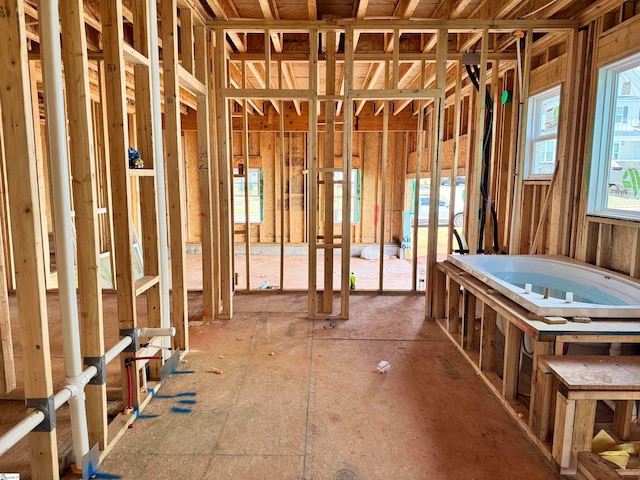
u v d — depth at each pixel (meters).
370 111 8.23
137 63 2.47
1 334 2.48
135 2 2.48
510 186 4.50
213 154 3.96
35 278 1.60
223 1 3.58
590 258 3.54
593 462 1.83
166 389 2.70
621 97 3.31
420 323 3.96
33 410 1.66
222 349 3.32
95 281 1.97
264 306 4.46
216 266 4.06
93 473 1.93
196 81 3.39
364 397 2.61
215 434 2.23
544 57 4.20
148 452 2.09
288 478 1.91
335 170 3.89
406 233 9.05
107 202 5.09
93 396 2.02
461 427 2.30
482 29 3.73
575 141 3.72
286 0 3.73
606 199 3.46
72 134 1.91
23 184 1.55
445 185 9.02
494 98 4.36
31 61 4.71
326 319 4.05
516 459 2.05
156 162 2.65
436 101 3.82
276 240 9.59
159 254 2.70
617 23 3.23
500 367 3.06
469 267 3.38
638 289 2.72
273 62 4.94
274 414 2.42
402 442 2.17
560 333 2.09
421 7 4.01
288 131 8.59
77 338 1.85
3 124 1.53
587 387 1.84
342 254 4.00
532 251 4.16
